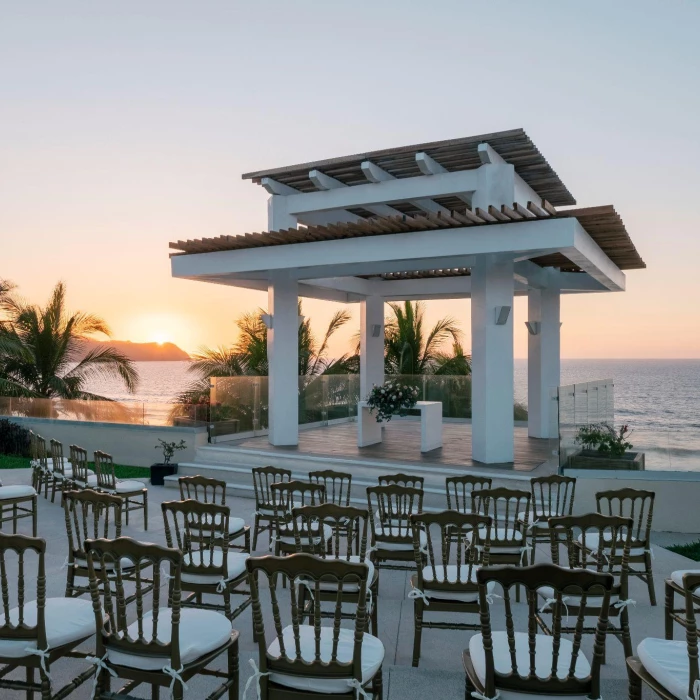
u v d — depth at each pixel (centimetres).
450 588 381
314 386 1488
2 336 1764
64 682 359
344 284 1447
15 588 521
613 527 373
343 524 569
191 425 1177
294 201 1080
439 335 2072
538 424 1308
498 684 255
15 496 715
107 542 277
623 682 361
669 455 760
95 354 1945
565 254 852
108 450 1303
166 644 277
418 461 984
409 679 365
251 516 834
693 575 249
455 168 982
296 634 262
